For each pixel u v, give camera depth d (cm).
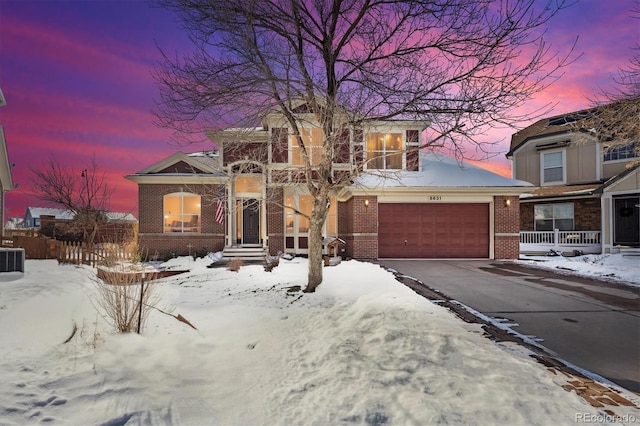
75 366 453
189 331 623
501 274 1197
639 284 1020
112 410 353
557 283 1030
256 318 725
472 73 742
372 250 1605
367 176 1636
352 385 375
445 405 319
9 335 559
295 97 910
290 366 460
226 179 1797
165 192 1919
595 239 1888
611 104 1082
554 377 399
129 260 1418
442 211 1656
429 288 947
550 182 2184
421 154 1781
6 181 1666
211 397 392
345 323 598
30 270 1191
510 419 297
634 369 429
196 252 1856
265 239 1739
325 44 847
